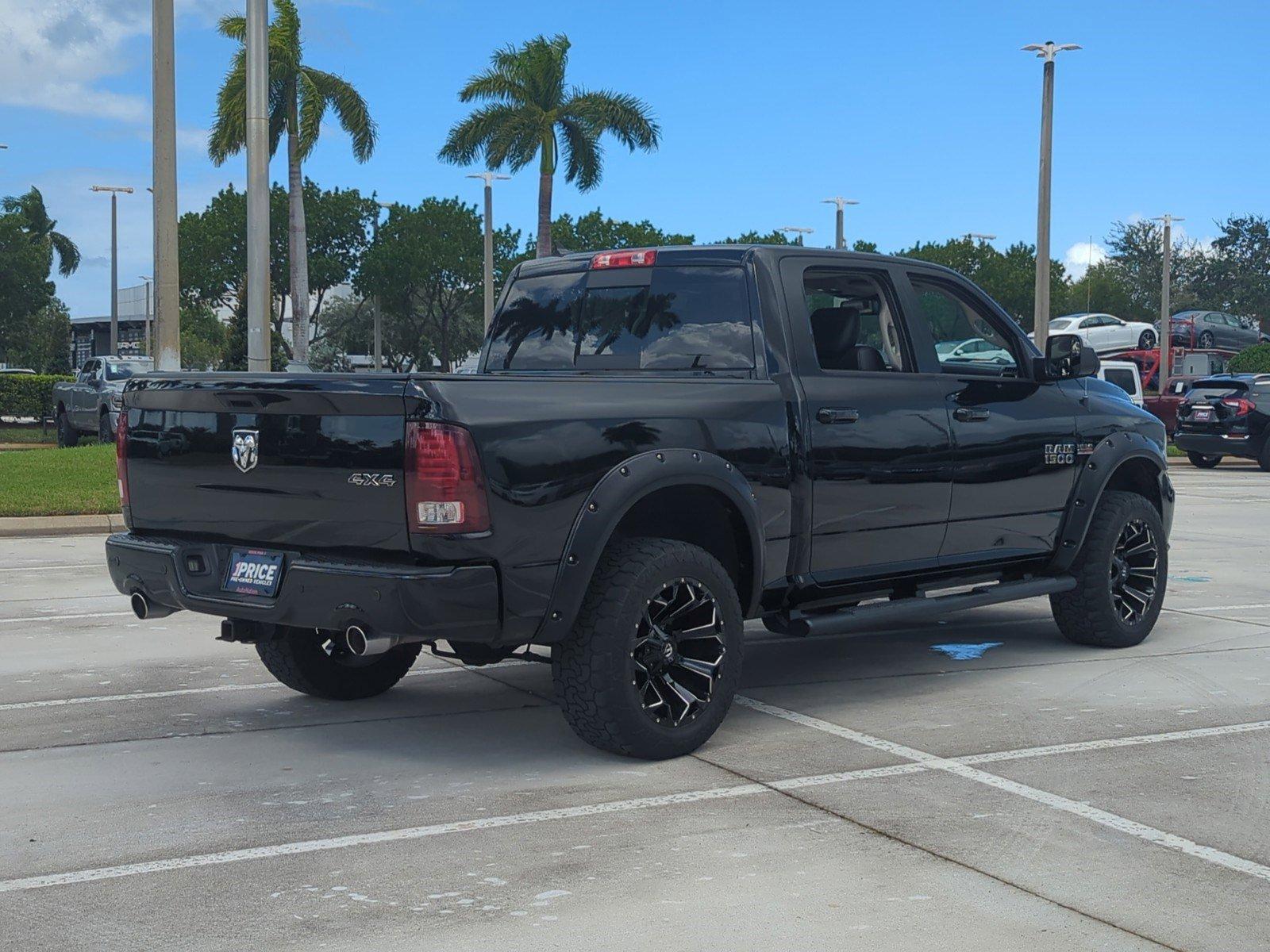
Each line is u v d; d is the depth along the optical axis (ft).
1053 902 13.02
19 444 113.91
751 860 14.20
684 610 18.16
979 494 22.27
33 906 13.07
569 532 16.89
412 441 15.99
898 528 21.07
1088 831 15.10
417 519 15.99
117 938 12.28
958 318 22.89
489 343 22.75
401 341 263.49
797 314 20.15
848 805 16.08
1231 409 84.07
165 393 18.54
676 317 20.61
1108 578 25.12
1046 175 96.99
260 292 56.90
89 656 25.80
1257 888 13.41
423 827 15.42
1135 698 21.68
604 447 17.24
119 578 19.48
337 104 149.28
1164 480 26.18
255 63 56.24
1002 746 18.78
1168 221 162.20
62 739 19.57
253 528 17.61
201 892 13.42
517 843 14.83
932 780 17.12
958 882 13.55
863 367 21.07
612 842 14.82
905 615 21.02
